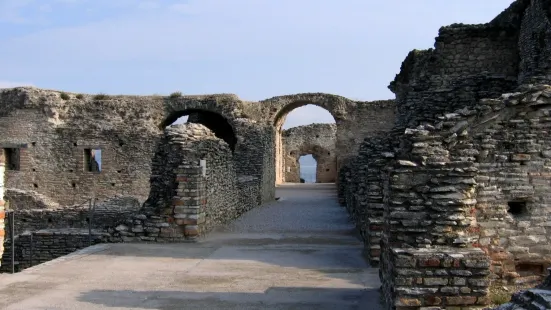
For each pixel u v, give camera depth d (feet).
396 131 44.73
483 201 26.05
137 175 97.86
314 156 152.15
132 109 100.07
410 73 56.70
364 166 42.91
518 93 26.08
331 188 116.16
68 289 28.12
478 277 21.59
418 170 23.27
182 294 27.20
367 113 103.14
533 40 41.98
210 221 47.09
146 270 32.65
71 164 99.14
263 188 79.97
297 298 26.43
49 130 99.30
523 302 16.97
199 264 34.42
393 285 22.21
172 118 104.22
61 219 63.26
